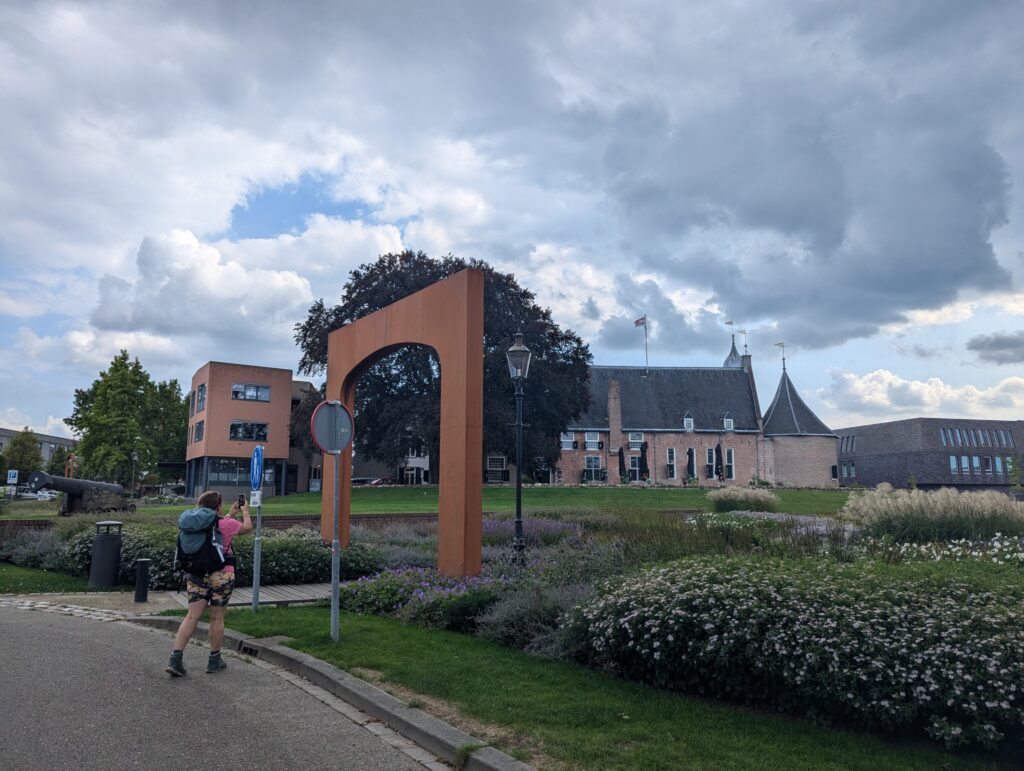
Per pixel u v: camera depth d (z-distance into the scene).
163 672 7.30
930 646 5.57
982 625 5.71
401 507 33.97
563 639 7.79
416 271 41.38
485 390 40.19
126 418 48.94
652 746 5.22
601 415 71.12
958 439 78.19
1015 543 12.30
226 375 53.31
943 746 5.30
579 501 37.94
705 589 6.82
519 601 8.95
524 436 42.03
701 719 5.82
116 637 9.09
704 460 71.44
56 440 113.88
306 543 14.81
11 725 5.58
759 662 5.94
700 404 73.44
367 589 11.22
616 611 7.29
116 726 5.64
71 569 15.36
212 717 5.94
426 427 38.25
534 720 5.76
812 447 71.69
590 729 5.57
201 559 7.32
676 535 13.97
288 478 59.84
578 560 11.04
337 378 17.12
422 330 13.86
